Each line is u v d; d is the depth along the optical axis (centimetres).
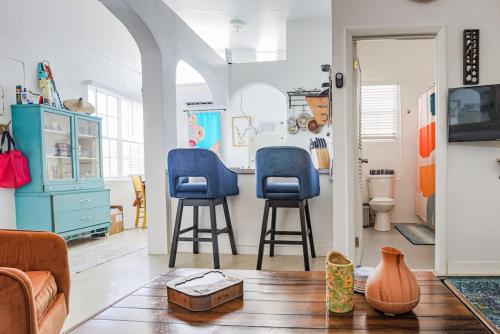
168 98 364
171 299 124
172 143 371
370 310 116
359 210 297
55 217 361
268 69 557
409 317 110
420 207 463
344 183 275
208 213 354
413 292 110
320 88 538
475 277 259
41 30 388
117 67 528
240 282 129
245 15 509
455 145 266
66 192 380
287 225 337
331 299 115
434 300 123
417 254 330
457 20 262
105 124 531
